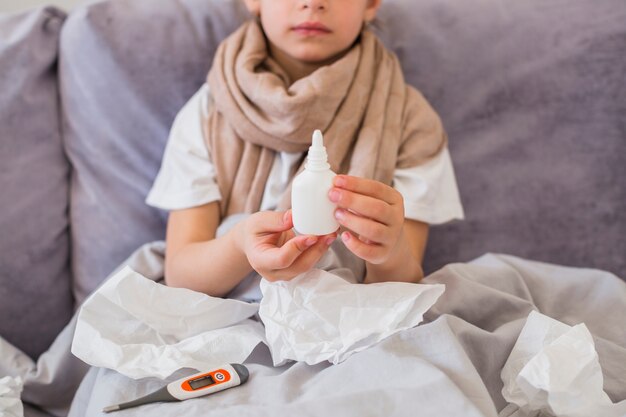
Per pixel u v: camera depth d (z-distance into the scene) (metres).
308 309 0.75
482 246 1.07
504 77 1.08
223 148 0.98
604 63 1.06
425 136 0.99
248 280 0.87
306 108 0.91
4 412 0.78
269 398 0.69
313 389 0.70
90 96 1.04
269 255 0.73
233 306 0.81
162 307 0.80
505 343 0.75
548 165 1.07
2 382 0.79
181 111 1.04
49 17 1.05
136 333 0.79
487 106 1.08
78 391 0.81
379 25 1.09
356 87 0.96
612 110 1.06
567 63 1.07
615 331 0.83
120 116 1.04
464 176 1.07
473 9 1.09
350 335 0.73
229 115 0.96
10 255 0.97
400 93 1.00
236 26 1.08
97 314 0.79
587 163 1.07
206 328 0.81
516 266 0.93
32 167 1.00
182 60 1.05
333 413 0.65
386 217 0.72
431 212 0.97
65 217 1.04
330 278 0.75
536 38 1.08
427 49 1.08
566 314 0.87
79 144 1.04
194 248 0.89
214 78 0.99
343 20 0.94
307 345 0.74
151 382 0.74
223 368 0.73
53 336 1.01
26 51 1.00
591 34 1.07
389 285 0.75
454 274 0.85
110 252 1.03
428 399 0.65
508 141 1.08
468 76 1.08
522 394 0.71
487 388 0.74
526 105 1.08
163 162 1.01
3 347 0.91
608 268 1.06
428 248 1.07
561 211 1.07
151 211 1.05
